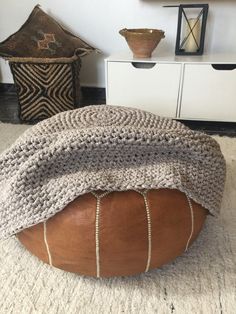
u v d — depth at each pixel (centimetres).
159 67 160
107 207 67
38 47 189
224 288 76
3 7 203
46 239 71
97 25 198
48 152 70
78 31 202
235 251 87
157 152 77
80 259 70
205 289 75
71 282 78
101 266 71
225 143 154
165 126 86
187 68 157
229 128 176
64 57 180
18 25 208
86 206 68
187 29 171
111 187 69
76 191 67
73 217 68
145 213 68
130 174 73
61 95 182
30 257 85
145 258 71
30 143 75
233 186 118
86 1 192
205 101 164
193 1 179
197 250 87
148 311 70
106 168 74
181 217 72
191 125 181
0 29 211
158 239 69
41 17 192
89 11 195
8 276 79
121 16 193
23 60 169
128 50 196
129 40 163
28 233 75
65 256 71
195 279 78
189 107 167
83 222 67
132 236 67
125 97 171
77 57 179
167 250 72
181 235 73
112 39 201
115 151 74
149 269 76
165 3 183
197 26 169
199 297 73
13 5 201
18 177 70
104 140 72
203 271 80
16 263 83
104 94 220
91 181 68
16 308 71
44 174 72
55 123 87
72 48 188
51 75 174
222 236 92
